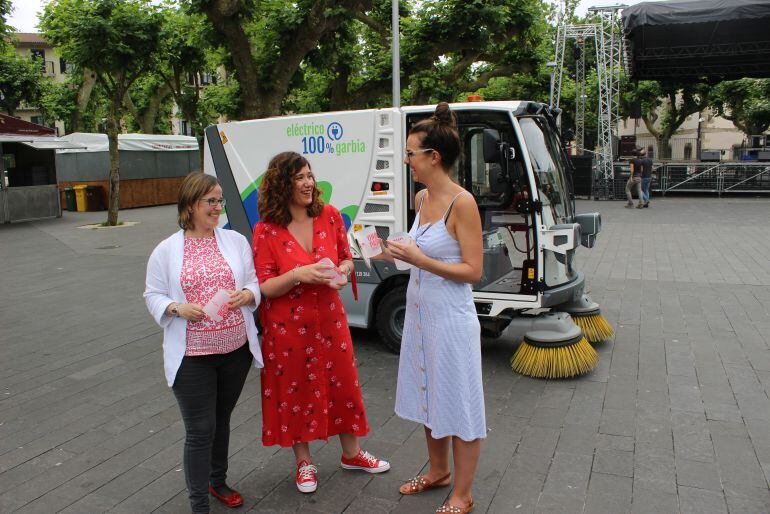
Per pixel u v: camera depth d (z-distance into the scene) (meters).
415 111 5.32
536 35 15.80
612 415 4.30
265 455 3.85
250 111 11.74
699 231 13.67
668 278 8.80
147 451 3.94
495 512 3.14
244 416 4.46
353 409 3.45
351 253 3.48
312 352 3.26
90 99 30.06
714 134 47.91
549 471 3.55
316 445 3.96
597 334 5.80
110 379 5.30
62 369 5.58
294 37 11.52
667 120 40.22
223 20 10.90
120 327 6.97
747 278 8.67
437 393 3.00
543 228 5.08
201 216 2.95
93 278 9.91
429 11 14.10
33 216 19.12
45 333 6.80
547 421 4.23
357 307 5.80
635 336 6.10
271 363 3.26
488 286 5.29
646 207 19.33
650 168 19.16
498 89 27.11
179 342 2.90
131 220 18.81
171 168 24.81
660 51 21.62
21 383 5.23
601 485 3.38
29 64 28.69
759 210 17.84
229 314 2.97
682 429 4.06
